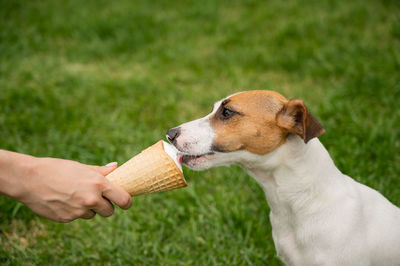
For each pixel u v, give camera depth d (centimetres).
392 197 82
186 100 124
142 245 82
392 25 154
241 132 67
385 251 66
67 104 119
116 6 196
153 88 127
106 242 82
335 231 64
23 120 108
